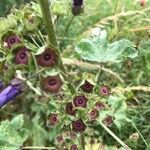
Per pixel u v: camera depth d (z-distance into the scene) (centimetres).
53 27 15
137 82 27
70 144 18
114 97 21
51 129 27
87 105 16
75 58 28
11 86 16
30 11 16
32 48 15
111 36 27
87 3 30
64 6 16
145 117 26
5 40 15
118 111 21
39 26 15
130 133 25
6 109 29
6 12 28
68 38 27
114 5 30
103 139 25
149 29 27
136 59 27
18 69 15
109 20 29
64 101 16
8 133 19
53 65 14
